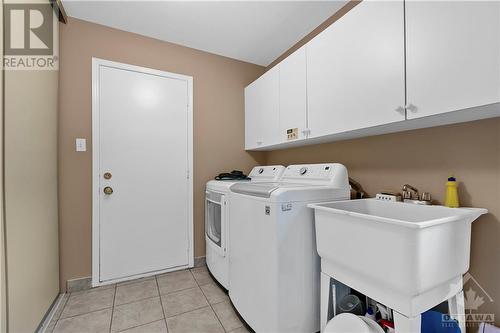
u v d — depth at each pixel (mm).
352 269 1063
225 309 1648
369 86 1206
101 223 1988
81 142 1922
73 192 1891
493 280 1067
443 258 924
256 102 2379
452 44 882
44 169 1530
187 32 2143
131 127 2119
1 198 1038
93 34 1986
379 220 915
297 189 1290
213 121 2531
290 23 2010
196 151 2434
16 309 1149
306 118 1671
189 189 2379
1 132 1048
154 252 2199
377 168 1592
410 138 1391
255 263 1367
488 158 1078
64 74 1874
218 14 1890
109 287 1951
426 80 964
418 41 989
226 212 1799
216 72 2555
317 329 1335
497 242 1055
